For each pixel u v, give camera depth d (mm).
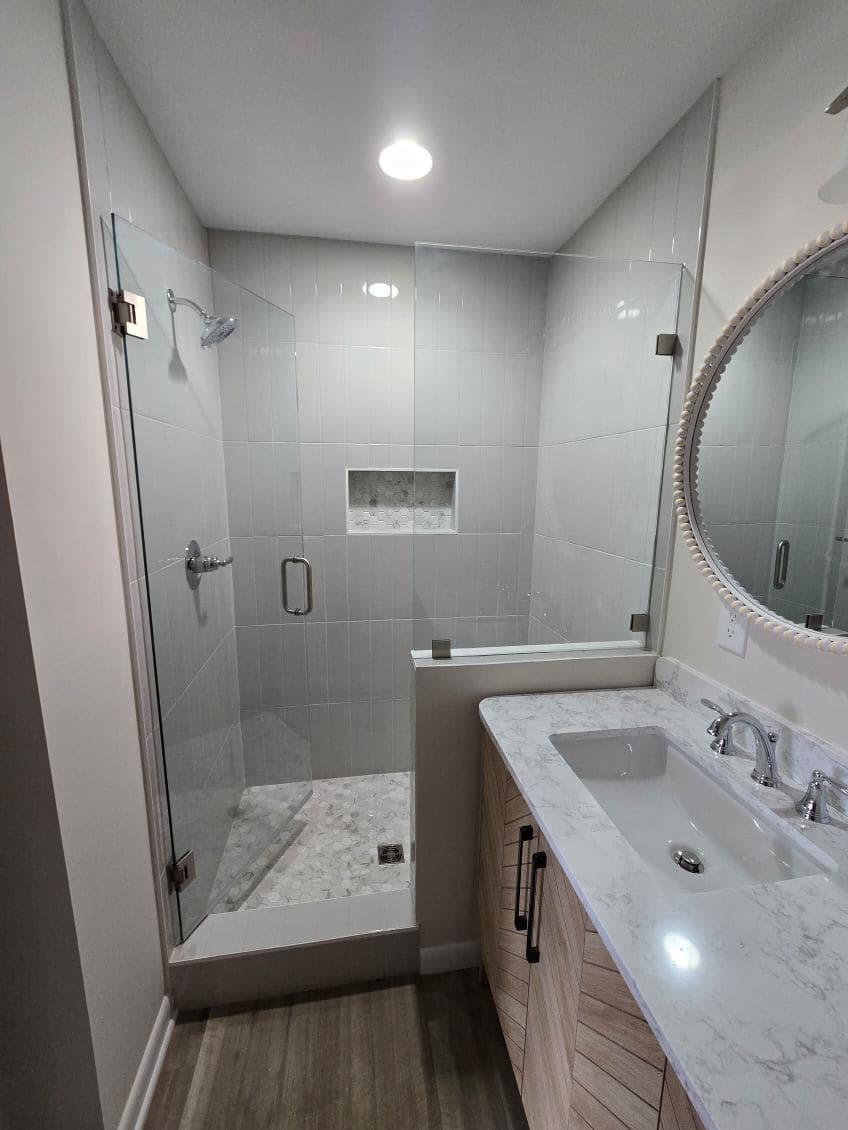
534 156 1406
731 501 1083
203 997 1347
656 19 985
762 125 1024
